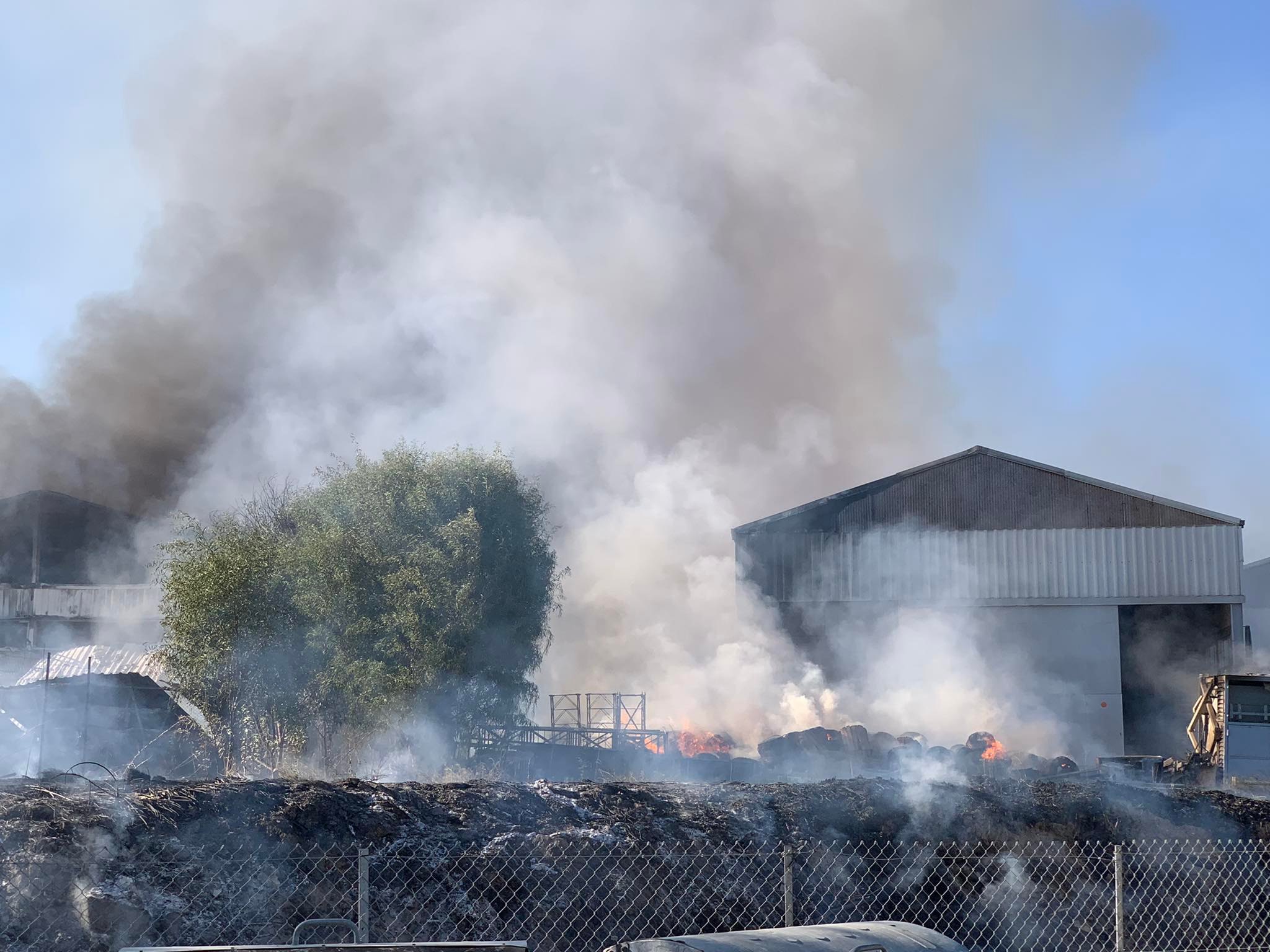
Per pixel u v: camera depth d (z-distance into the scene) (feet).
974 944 39.73
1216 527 141.59
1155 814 50.96
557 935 34.06
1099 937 41.11
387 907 32.65
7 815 30.25
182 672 85.40
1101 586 142.20
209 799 33.94
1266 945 42.09
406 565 88.38
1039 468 145.59
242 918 30.66
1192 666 142.31
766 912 37.68
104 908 28.60
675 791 45.83
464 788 40.57
